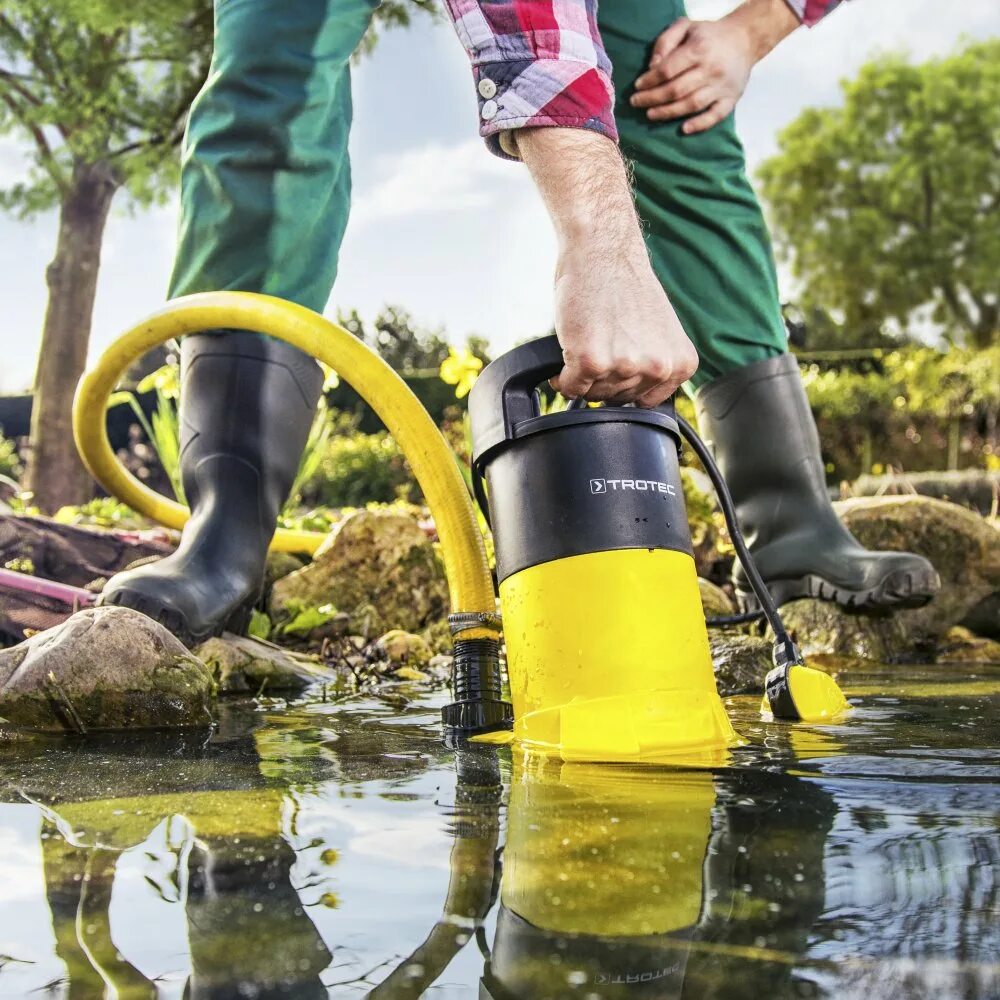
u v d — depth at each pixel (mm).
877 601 2293
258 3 1846
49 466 7180
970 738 1184
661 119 2201
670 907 589
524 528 1195
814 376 15688
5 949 546
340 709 1622
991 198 23094
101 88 7430
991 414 14945
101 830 792
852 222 23516
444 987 489
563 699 1150
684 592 1189
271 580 2926
